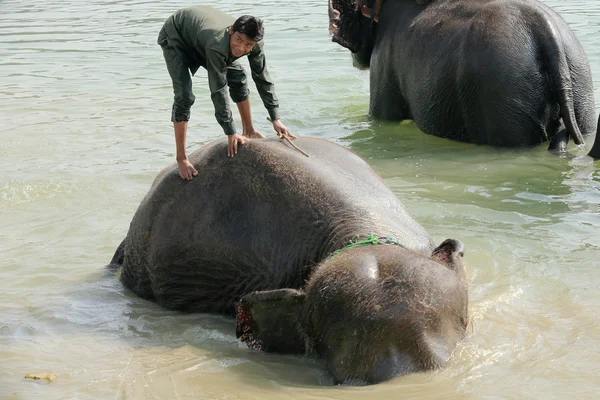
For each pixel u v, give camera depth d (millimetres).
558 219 8391
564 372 5547
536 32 10836
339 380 5359
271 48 17984
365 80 15117
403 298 5332
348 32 12820
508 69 10680
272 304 5746
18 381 5762
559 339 6000
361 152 11023
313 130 12234
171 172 7094
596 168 10016
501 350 5789
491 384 5344
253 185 6586
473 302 6574
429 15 11820
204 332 6492
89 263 7879
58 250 8156
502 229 8133
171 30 7320
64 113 13414
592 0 22375
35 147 11531
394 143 11422
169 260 6902
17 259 7957
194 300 6875
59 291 7309
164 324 6691
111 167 10570
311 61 16719
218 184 6746
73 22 22844
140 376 5801
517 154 10609
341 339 5359
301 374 5676
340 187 6457
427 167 10258
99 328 6645
